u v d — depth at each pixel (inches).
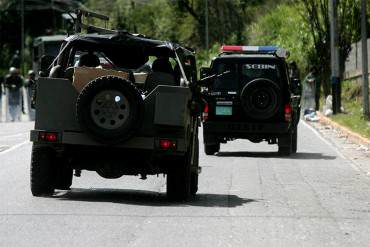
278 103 2244.1
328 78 4547.2
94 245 955.3
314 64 4621.1
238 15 7618.1
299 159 2177.7
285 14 6648.6
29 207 1237.1
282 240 1004.6
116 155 1310.3
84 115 1278.3
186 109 1289.4
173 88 1284.4
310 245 979.3
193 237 1013.2
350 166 2005.4
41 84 1304.1
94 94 1275.8
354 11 4485.7
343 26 4485.7
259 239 1007.6
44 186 1349.7
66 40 1386.6
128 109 1275.8
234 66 2272.4
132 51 1391.5
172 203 1314.0
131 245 958.4
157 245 961.5
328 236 1037.8
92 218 1141.7
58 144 1305.4
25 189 1454.2
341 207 1293.1
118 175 1332.4
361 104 4220.0
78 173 1392.7
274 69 2255.2
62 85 1302.9
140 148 1290.6
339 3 4488.2
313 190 1518.2
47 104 1304.1
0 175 1691.7
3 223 1095.0
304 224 1122.7
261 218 1167.0
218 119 2278.5
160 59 1387.8
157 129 1291.8
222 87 2276.1
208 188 1542.8
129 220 1130.7
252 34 6983.3
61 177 1438.2
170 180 1323.8
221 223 1119.0
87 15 1707.7
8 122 3762.3
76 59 1407.5
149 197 1392.7
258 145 2635.3
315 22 4591.5
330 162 2100.1
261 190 1513.3
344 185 1606.8
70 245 954.7
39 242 970.1
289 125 2249.0
